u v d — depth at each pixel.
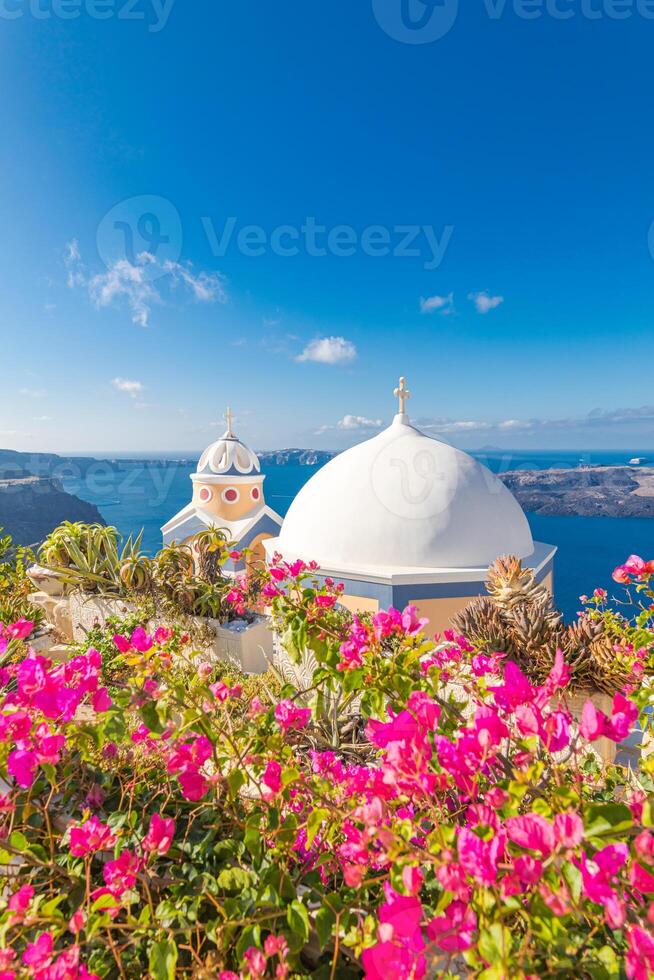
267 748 1.94
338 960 1.51
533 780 1.36
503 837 1.20
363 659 2.21
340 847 1.72
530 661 4.14
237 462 18.58
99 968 1.52
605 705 3.89
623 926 1.29
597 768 2.62
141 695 1.87
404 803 1.64
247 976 1.29
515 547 9.71
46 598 9.15
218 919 1.50
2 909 1.60
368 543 9.34
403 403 11.53
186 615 7.02
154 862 1.79
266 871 1.65
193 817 2.04
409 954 1.09
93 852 1.66
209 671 2.23
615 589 25.72
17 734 1.77
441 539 9.19
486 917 1.14
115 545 8.42
